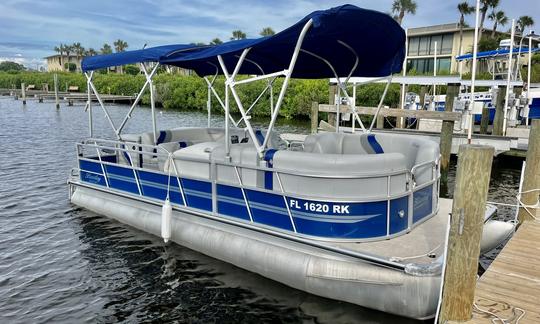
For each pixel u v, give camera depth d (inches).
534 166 243.3
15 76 2615.7
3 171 471.2
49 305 199.6
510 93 578.6
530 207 243.6
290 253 195.8
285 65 288.2
